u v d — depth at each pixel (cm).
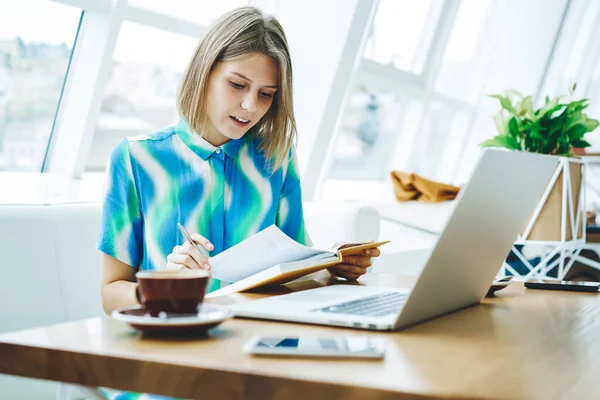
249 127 143
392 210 343
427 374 65
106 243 133
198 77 140
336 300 101
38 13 224
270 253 114
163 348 74
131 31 250
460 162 489
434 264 85
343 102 318
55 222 165
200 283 83
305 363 68
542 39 525
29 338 78
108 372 71
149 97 272
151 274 83
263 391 65
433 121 460
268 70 139
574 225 282
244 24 138
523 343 81
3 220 155
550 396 60
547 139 282
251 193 152
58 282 161
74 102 242
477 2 448
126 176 138
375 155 430
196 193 144
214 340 78
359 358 71
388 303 98
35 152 246
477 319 97
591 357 76
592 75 602
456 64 460
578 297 121
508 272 304
